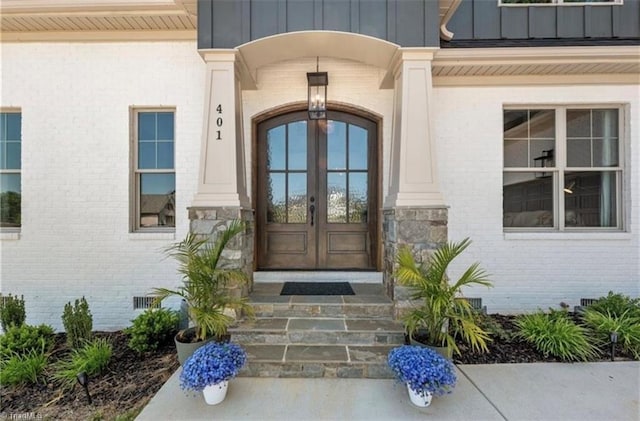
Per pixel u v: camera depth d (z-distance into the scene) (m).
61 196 4.57
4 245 4.57
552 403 2.63
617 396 2.72
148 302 4.54
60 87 4.58
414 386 2.51
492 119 4.72
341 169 4.86
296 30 3.60
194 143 4.60
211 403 2.61
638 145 4.66
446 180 4.72
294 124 4.86
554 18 4.67
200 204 3.55
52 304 4.55
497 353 3.45
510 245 4.70
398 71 3.94
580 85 4.70
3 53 4.57
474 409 2.56
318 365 3.02
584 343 3.37
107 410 2.68
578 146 4.86
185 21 4.38
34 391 2.96
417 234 3.56
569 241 4.68
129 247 4.57
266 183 4.86
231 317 3.33
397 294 3.56
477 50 4.29
